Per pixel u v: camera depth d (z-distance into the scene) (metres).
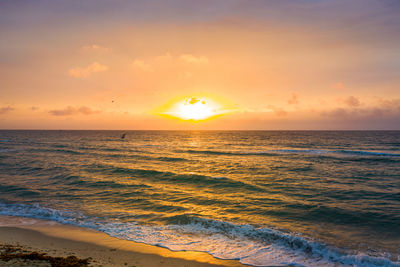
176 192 17.05
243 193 16.81
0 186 18.69
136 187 18.39
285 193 16.81
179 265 7.77
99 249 8.82
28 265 7.14
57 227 10.98
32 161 32.72
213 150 52.19
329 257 8.36
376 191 17.38
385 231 10.51
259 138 117.12
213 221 11.23
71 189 17.83
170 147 61.75
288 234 10.01
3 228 10.81
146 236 10.03
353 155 41.72
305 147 60.56
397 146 61.69
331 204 14.24
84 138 113.56
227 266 7.76
